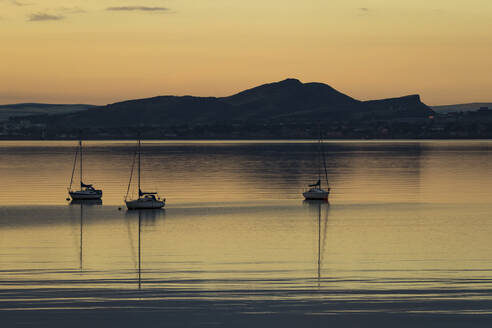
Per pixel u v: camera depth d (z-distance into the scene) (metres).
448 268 53.25
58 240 70.38
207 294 41.22
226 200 114.69
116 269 52.44
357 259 58.31
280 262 56.66
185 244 67.62
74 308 37.00
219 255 60.47
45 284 44.66
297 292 42.03
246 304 38.34
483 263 55.94
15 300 38.91
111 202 113.12
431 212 96.56
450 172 191.88
